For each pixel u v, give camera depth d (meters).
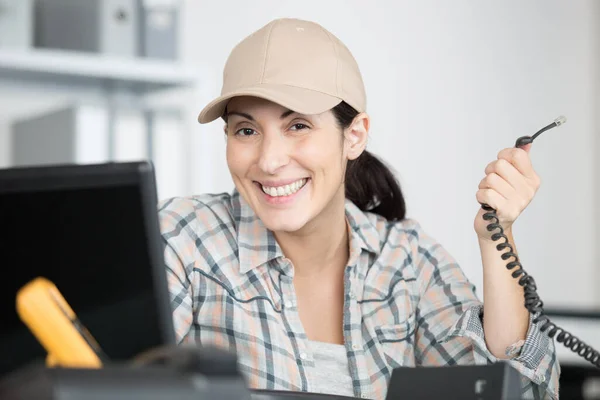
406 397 1.20
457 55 5.43
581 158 5.78
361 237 2.02
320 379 1.91
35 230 1.09
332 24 5.08
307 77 1.78
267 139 1.78
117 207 1.10
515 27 5.61
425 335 2.01
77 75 3.75
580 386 3.88
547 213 5.69
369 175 2.16
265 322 1.89
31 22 3.73
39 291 1.00
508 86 5.57
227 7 4.84
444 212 5.36
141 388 0.84
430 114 5.34
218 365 0.84
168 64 3.84
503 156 1.79
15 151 4.01
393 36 5.25
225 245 1.94
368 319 1.97
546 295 5.69
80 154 3.71
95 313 1.11
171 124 4.05
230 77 1.82
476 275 5.43
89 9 3.82
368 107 5.16
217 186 4.63
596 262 5.82
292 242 1.94
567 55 5.76
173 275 1.90
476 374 1.17
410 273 2.06
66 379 0.86
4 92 3.92
